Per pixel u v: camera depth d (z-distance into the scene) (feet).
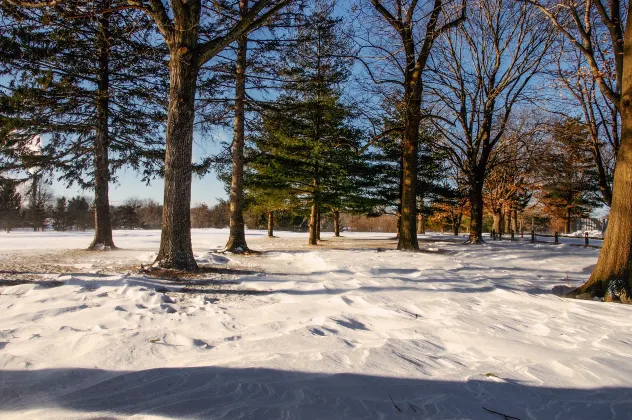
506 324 14.30
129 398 7.57
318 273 26.96
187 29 25.88
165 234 26.94
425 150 78.43
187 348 10.80
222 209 210.79
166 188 27.04
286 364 9.42
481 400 7.97
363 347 10.94
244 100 43.24
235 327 13.37
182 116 26.86
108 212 45.65
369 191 78.95
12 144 40.11
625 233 20.88
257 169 62.28
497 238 79.66
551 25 51.78
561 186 86.33
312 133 62.08
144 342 11.06
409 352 10.75
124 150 46.16
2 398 7.59
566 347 11.70
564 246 54.49
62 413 6.93
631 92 21.39
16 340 11.32
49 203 173.78
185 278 23.90
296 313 15.62
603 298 20.71
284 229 152.46
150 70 42.96
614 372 9.57
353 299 18.08
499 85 58.08
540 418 7.34
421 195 84.99
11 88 37.17
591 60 25.58
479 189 62.34
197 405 7.27
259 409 7.14
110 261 32.14
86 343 10.93
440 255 40.29
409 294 19.71
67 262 31.19
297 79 47.67
